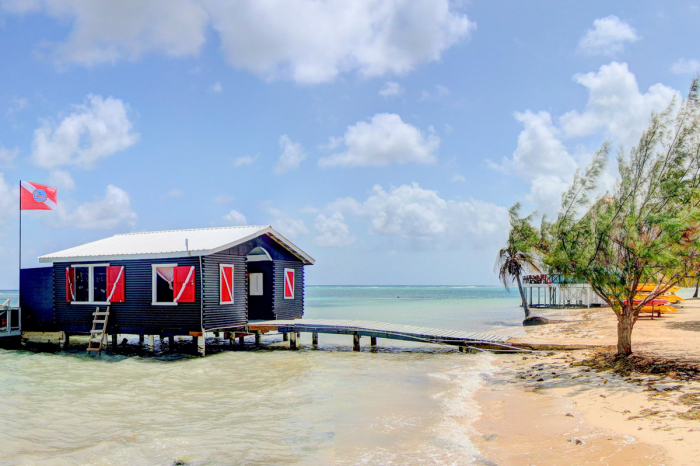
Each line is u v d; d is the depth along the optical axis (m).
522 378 13.38
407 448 8.16
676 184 11.48
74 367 17.12
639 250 11.34
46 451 8.45
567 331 23.14
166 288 19.34
